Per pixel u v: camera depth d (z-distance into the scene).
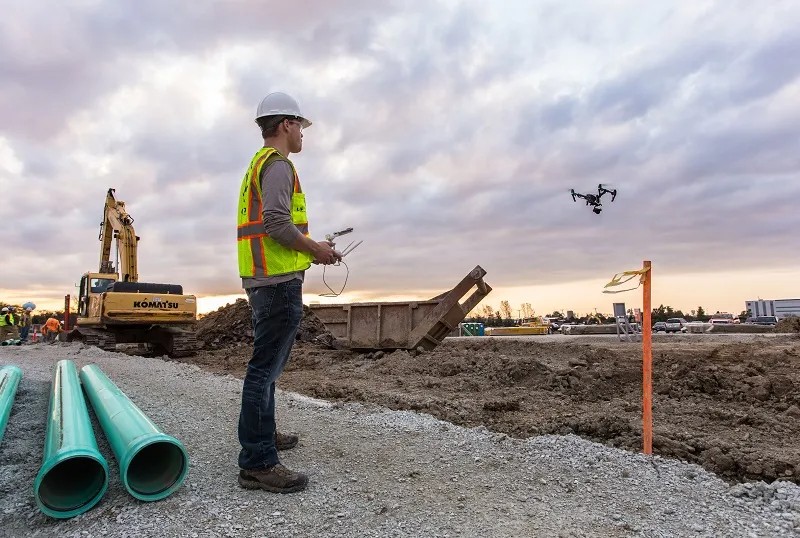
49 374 9.18
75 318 21.36
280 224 3.43
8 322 22.88
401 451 4.52
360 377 11.04
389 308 14.11
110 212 21.59
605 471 4.09
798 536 3.08
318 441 4.82
